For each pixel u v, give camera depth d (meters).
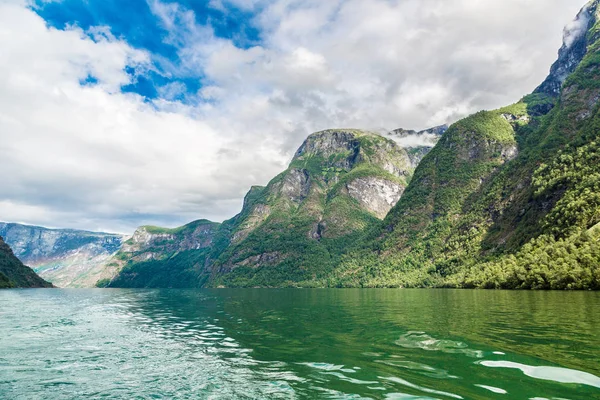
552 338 20.91
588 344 18.91
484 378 13.05
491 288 114.38
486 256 155.12
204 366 17.05
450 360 15.98
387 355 17.62
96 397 13.00
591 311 36.38
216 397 12.52
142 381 14.84
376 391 12.15
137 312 48.41
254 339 24.28
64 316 43.06
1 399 13.00
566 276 86.94
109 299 86.75
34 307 58.69
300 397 12.00
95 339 25.67
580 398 10.70
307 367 16.00
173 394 13.11
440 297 72.62
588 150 143.00
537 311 37.44
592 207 113.06
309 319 35.84
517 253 126.06
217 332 28.22
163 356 19.55
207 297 97.56
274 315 41.00
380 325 29.20
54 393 13.55
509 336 21.84
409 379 13.34
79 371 16.61
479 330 24.58
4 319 39.75
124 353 20.55
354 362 16.47
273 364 16.88
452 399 11.01
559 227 120.12
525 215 151.62
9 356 20.00
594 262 84.62
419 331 24.84
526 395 11.07
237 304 63.62
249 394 12.62
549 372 13.64
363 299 73.75
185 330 29.88
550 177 149.50
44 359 19.19
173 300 81.19
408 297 77.00
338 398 11.70
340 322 32.25
